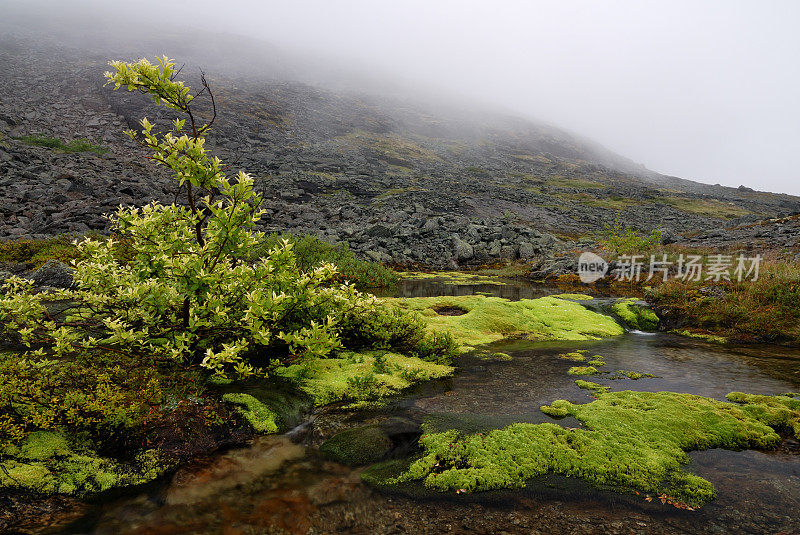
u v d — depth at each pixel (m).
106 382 5.63
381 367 7.86
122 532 3.71
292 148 74.81
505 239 35.34
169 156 5.76
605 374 8.02
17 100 59.31
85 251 6.75
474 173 91.19
